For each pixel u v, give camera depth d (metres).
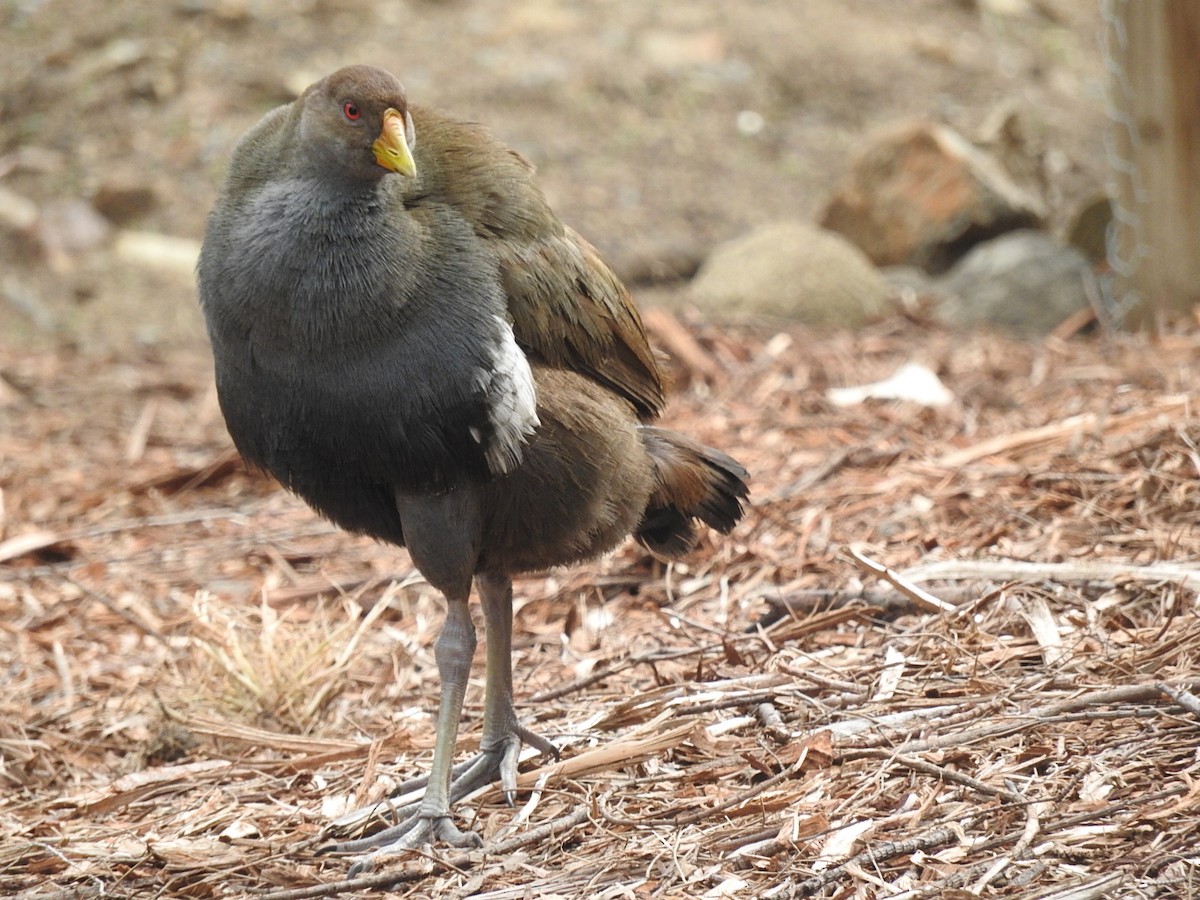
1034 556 10.18
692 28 25.75
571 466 8.11
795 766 7.77
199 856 7.82
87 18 24.72
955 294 17.91
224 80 23.77
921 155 19.72
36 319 19.69
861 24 26.66
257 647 10.36
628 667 9.57
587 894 6.95
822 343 16.45
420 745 9.27
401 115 7.49
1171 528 10.15
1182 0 14.64
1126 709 7.77
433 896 7.20
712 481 9.08
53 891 7.58
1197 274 15.09
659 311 16.61
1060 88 25.81
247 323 7.68
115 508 14.20
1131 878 6.37
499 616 8.64
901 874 6.74
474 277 7.72
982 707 8.09
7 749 9.91
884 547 10.89
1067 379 14.12
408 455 7.69
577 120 23.47
